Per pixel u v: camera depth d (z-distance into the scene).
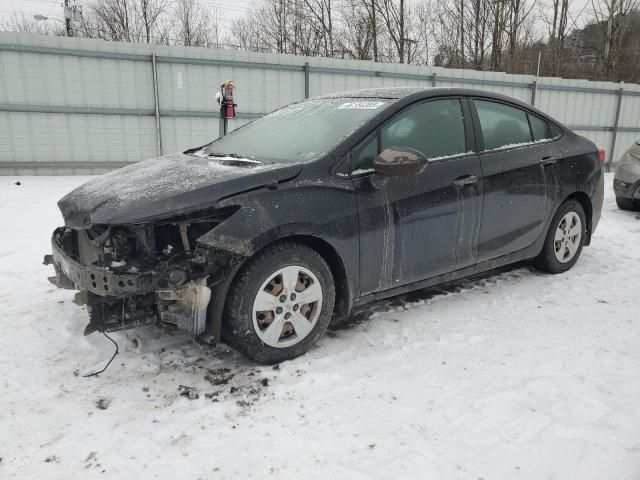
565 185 4.40
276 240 2.95
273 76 12.58
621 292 4.21
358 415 2.51
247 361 3.04
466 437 2.34
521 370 2.94
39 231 6.07
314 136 3.41
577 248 4.74
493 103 4.04
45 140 11.08
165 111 11.84
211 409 2.55
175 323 2.80
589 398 2.63
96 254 2.88
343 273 3.18
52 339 3.29
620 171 7.47
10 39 10.40
